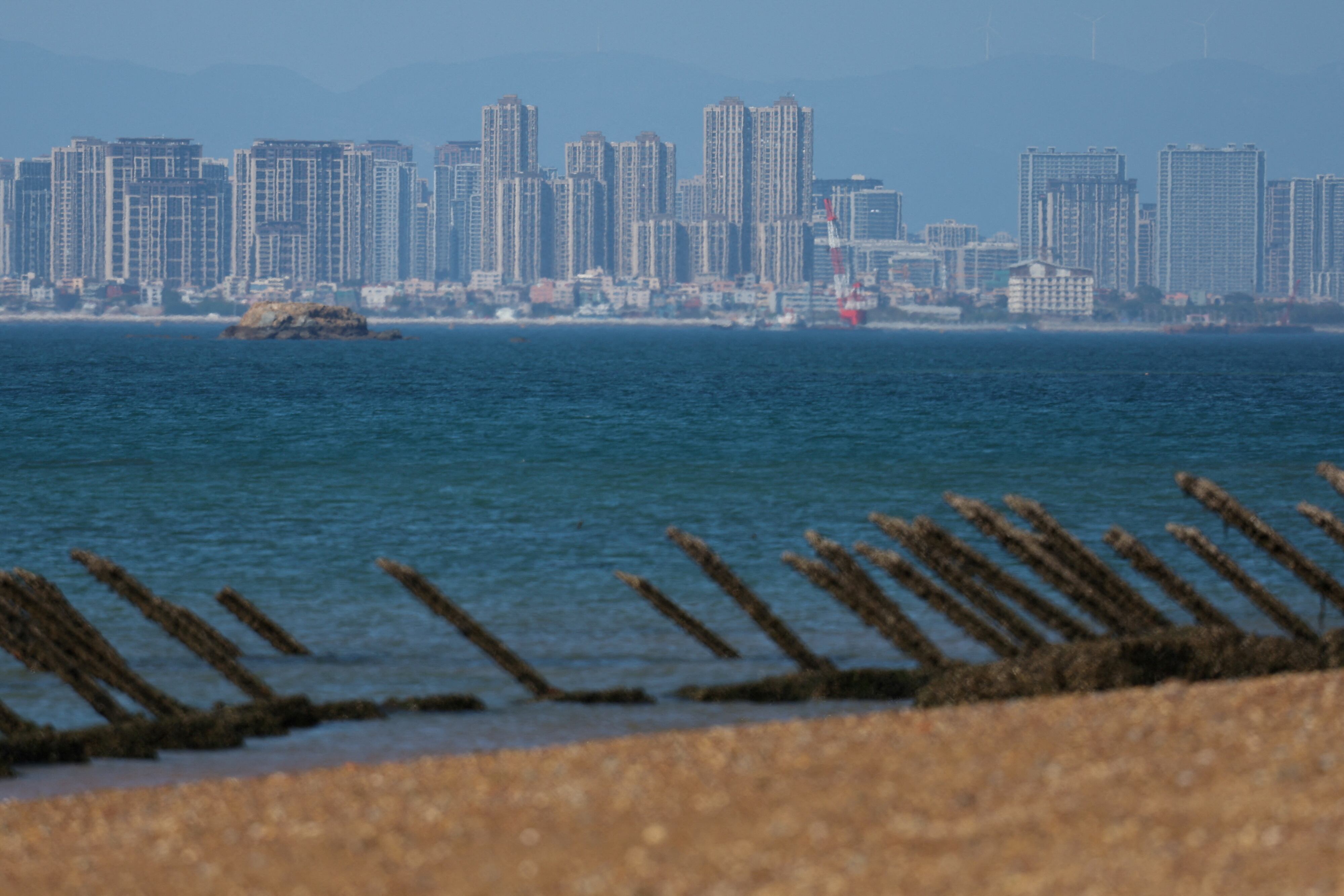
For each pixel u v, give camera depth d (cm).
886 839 4391
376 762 7088
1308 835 4112
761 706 8288
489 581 12669
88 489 19500
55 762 7125
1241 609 11319
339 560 13725
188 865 4784
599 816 4934
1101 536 15675
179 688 8919
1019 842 4244
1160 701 6397
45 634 7969
